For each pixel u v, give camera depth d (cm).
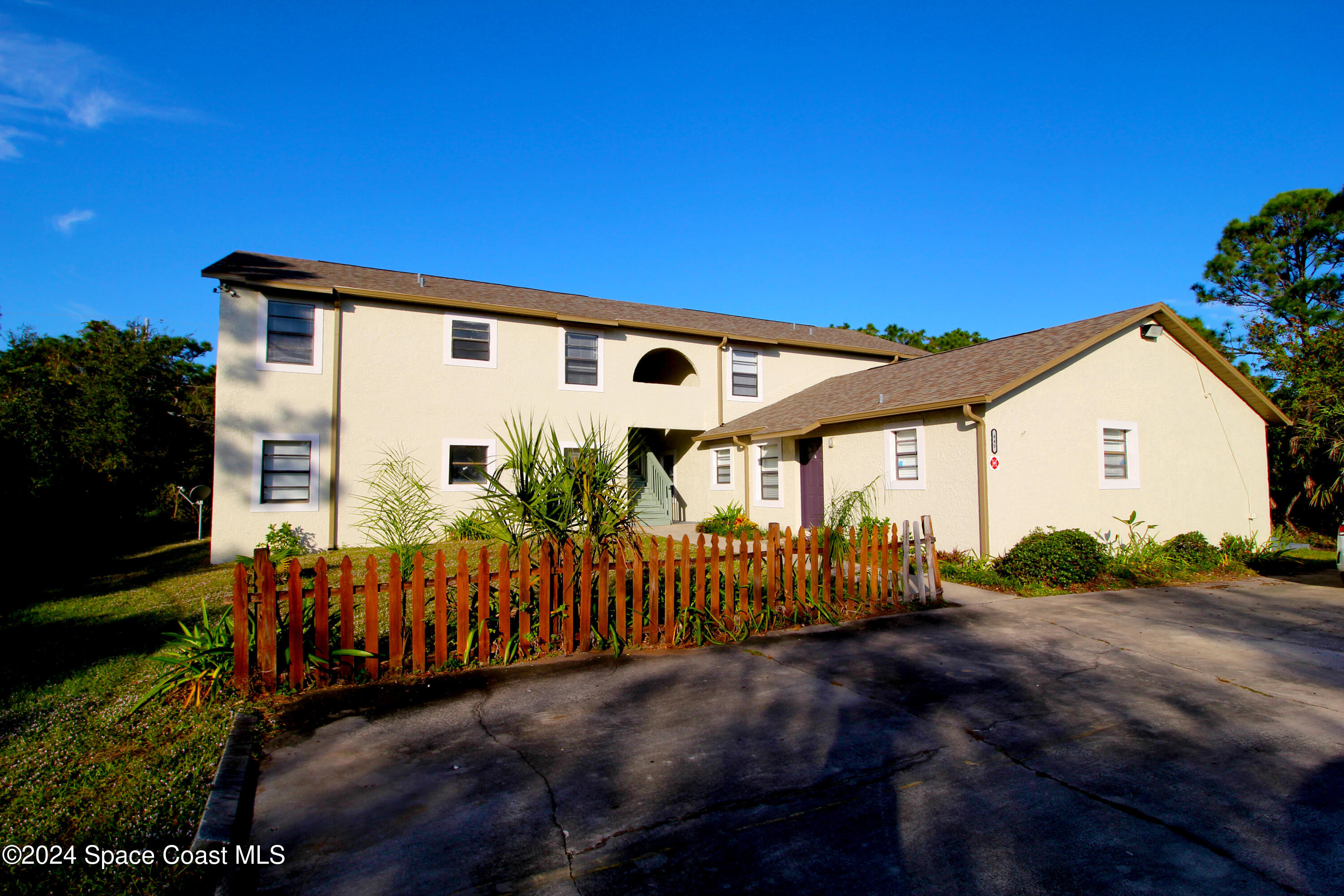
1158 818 349
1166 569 1145
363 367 1559
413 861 305
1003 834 332
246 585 509
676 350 1992
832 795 370
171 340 2584
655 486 2005
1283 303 2262
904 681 567
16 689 552
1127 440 1310
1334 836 332
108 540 1919
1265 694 542
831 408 1576
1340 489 1504
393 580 554
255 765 401
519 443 694
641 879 293
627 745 432
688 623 684
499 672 577
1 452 1305
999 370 1244
